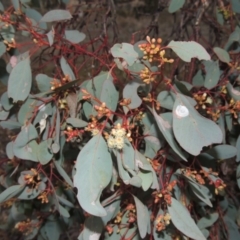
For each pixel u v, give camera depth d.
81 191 0.29
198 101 0.37
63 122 0.37
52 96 0.37
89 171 0.29
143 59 0.34
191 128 0.31
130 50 0.32
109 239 0.38
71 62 0.40
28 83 0.37
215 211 0.46
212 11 0.57
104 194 0.42
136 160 0.31
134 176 0.30
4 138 0.71
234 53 0.42
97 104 0.35
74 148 0.42
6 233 0.64
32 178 0.38
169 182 0.38
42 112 0.37
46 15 0.38
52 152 0.36
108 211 0.36
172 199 0.34
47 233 0.51
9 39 0.40
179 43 0.31
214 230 0.46
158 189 0.33
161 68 0.32
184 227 0.33
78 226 0.65
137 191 0.39
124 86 0.37
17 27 0.40
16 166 0.46
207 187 0.40
